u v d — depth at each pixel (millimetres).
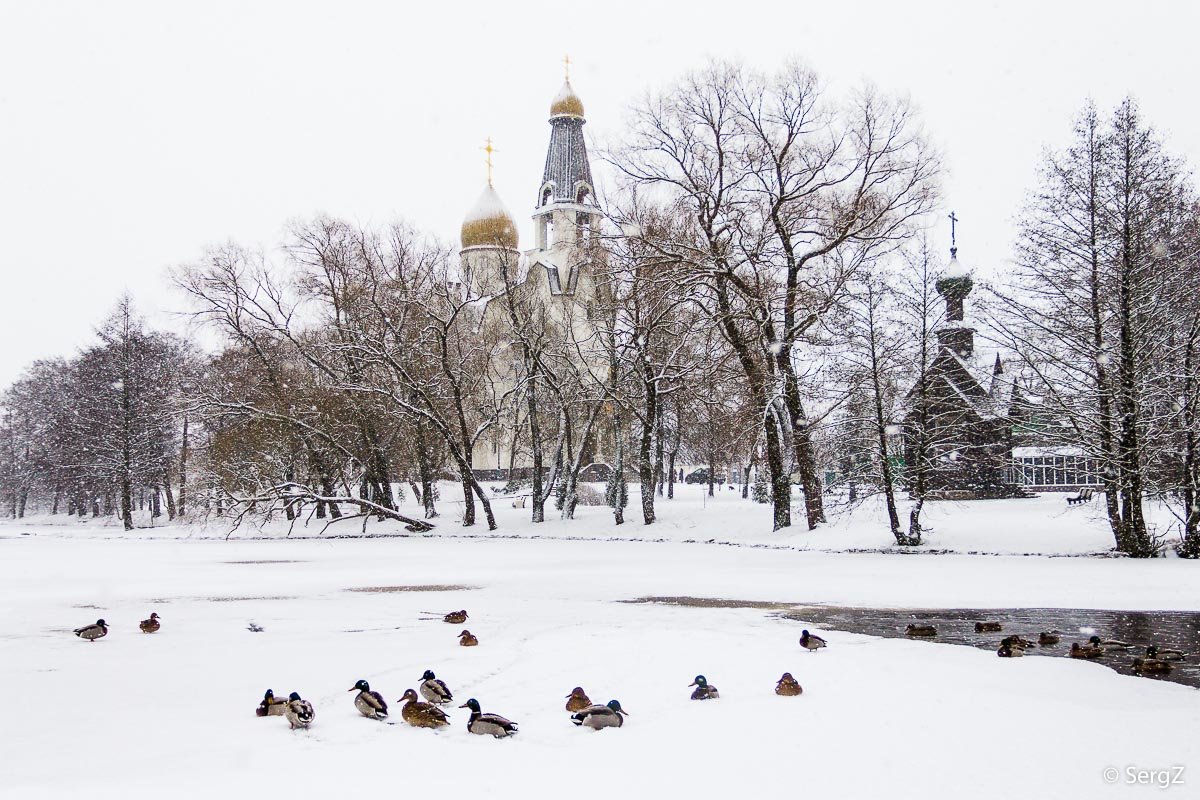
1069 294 35750
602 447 79188
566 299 71812
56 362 110750
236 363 62906
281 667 16109
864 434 41594
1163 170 35250
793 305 43156
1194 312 34719
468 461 58750
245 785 9523
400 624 21531
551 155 97312
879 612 22969
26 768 10195
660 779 9656
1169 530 36844
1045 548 36781
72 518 102688
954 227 51750
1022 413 40312
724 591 27469
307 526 64500
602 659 16469
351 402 58562
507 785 9500
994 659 16203
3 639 19750
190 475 72500
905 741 10977
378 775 9844
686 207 44500
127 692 14211
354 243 58781
